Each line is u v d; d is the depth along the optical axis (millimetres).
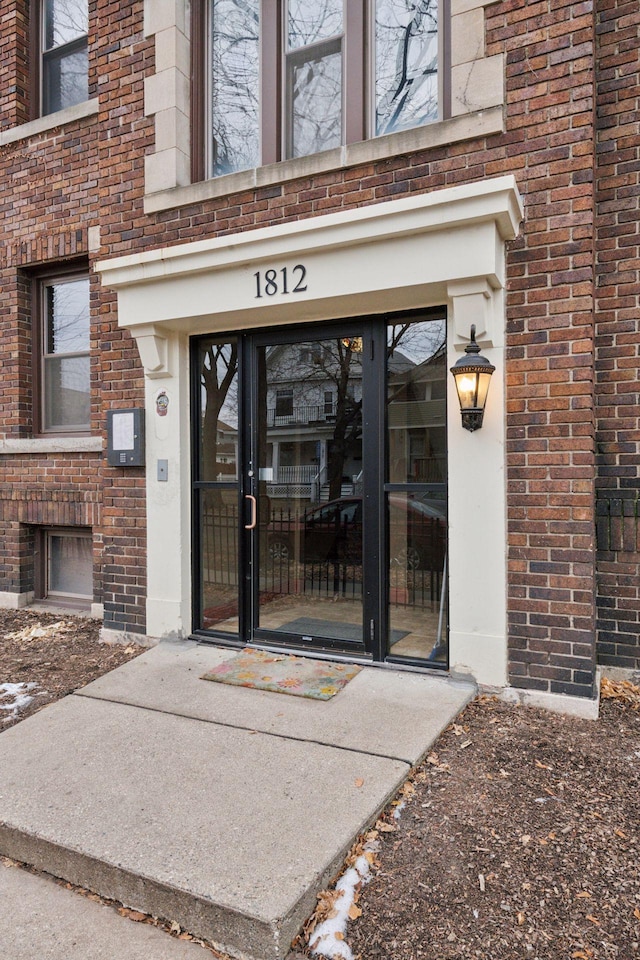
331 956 1991
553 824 2598
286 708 3576
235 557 4785
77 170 5668
